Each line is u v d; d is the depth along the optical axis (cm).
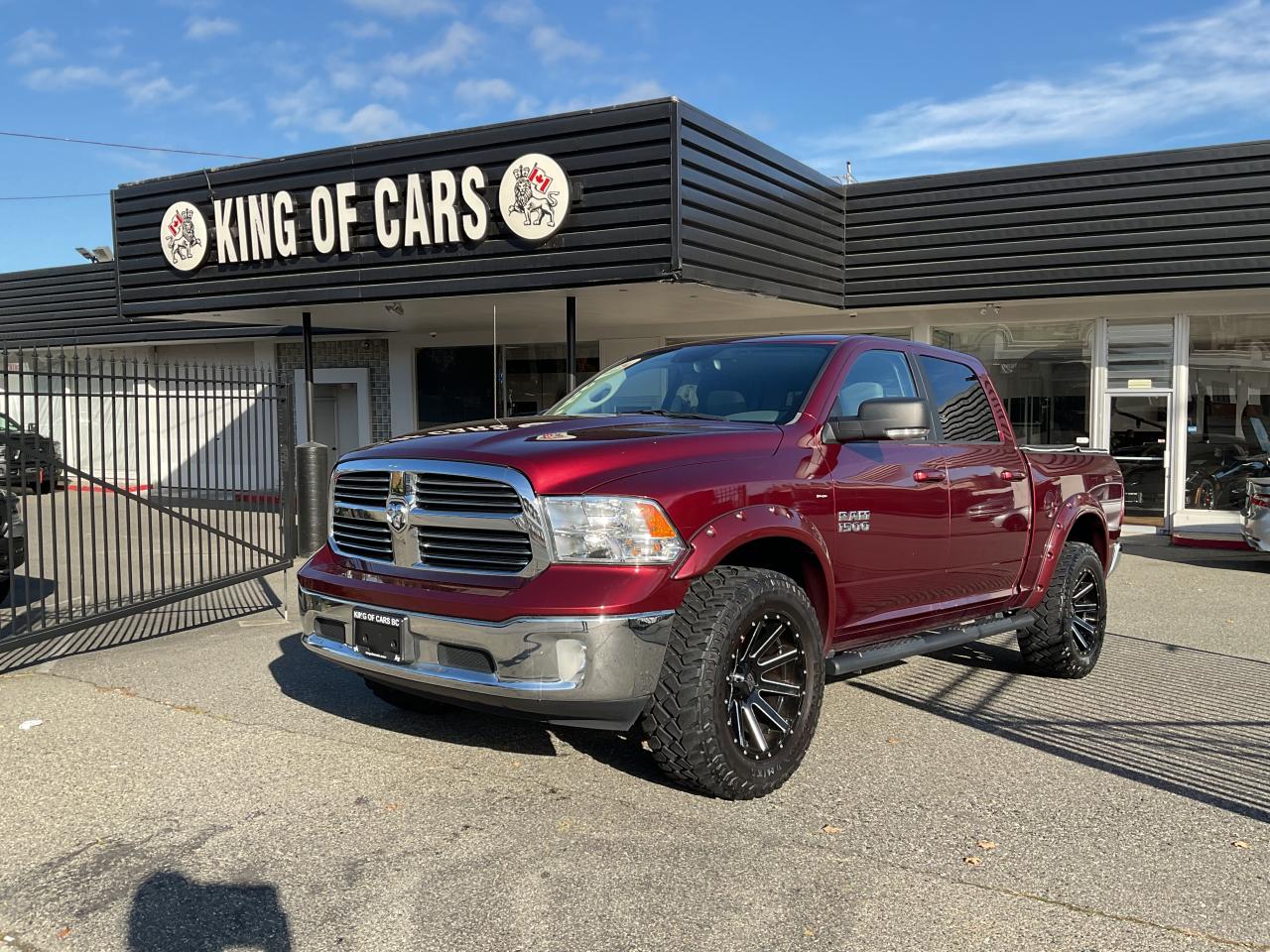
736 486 395
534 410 1766
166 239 1290
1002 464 554
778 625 403
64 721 507
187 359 2064
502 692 358
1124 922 305
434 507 394
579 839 362
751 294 1188
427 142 1116
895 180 1392
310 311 1332
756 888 326
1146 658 665
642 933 297
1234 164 1240
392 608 392
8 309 2088
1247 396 1366
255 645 686
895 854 352
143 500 724
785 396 464
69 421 2011
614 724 370
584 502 362
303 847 357
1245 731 498
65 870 341
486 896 320
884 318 1525
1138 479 1425
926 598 500
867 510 453
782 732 407
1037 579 578
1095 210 1305
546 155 1057
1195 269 1262
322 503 1134
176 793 408
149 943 293
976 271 1362
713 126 1071
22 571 1032
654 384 524
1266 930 301
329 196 1170
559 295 1153
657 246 1017
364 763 443
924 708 538
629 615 357
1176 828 377
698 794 405
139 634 728
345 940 294
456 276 1123
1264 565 1116
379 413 1889
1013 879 334
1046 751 466
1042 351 1470
